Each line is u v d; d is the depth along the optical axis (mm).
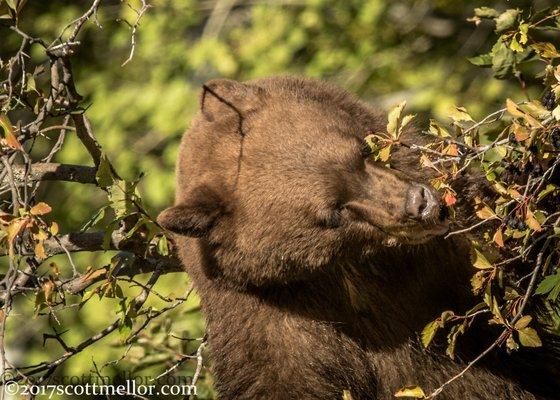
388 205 8359
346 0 20328
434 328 8188
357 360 9422
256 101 9234
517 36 8906
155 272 9875
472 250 8133
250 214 8773
